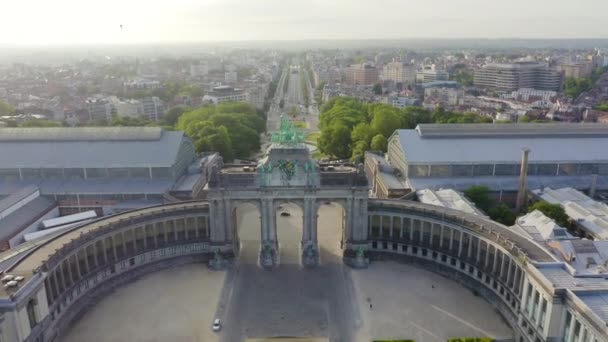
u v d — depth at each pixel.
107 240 119.75
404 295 114.50
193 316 106.06
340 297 113.56
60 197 162.88
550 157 175.88
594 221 136.38
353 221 127.50
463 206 140.00
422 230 127.94
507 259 104.44
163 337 98.44
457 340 95.88
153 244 129.00
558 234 116.50
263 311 108.00
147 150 172.88
